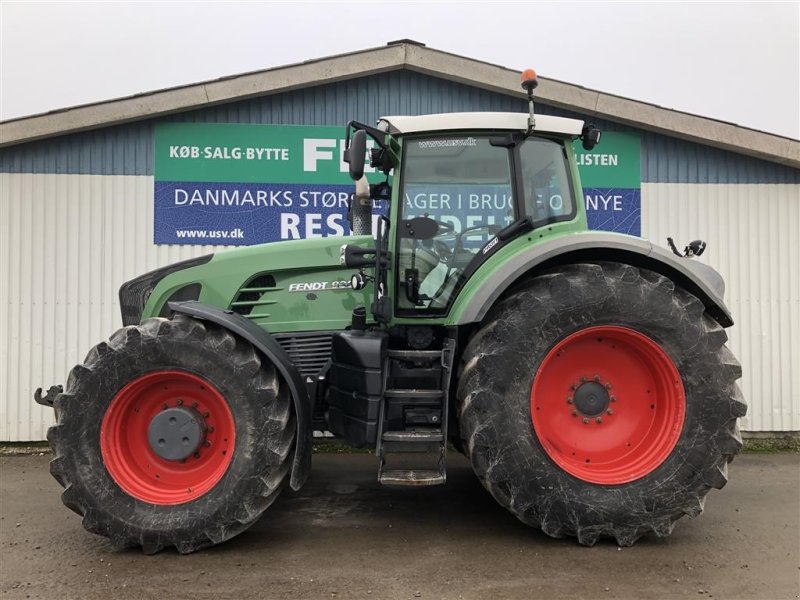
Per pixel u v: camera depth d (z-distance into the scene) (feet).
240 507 9.89
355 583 8.89
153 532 9.80
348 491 13.93
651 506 10.01
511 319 10.18
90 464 9.93
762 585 8.89
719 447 10.05
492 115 11.54
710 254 19.60
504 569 9.37
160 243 18.70
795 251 19.60
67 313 18.48
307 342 12.18
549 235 11.51
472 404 10.05
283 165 18.94
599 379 10.71
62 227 18.48
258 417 10.07
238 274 12.30
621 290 10.16
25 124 17.85
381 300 11.10
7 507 12.73
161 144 18.65
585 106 18.75
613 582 8.95
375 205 19.20
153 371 10.14
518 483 9.99
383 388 10.62
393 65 18.52
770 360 19.45
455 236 11.68
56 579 9.07
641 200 19.54
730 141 18.88
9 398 18.30
